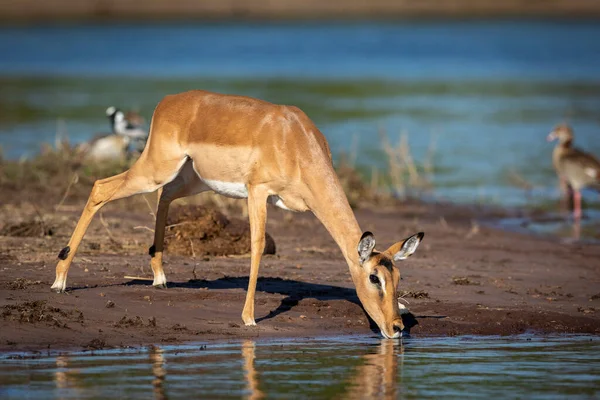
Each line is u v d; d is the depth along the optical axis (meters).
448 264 36.25
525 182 57.75
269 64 137.88
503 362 23.98
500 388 21.50
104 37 176.75
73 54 149.75
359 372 22.66
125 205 41.94
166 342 24.98
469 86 111.62
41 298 27.38
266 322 27.39
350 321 28.09
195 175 28.88
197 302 28.59
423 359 24.17
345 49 161.38
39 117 80.38
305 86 108.88
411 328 27.70
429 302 30.19
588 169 50.09
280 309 28.62
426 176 58.12
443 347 25.62
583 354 25.05
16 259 31.75
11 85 108.50
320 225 41.81
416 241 25.03
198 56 148.38
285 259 35.03
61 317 26.02
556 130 53.06
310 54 153.12
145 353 23.84
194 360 23.30
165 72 124.38
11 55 147.75
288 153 26.39
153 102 91.38
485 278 34.03
